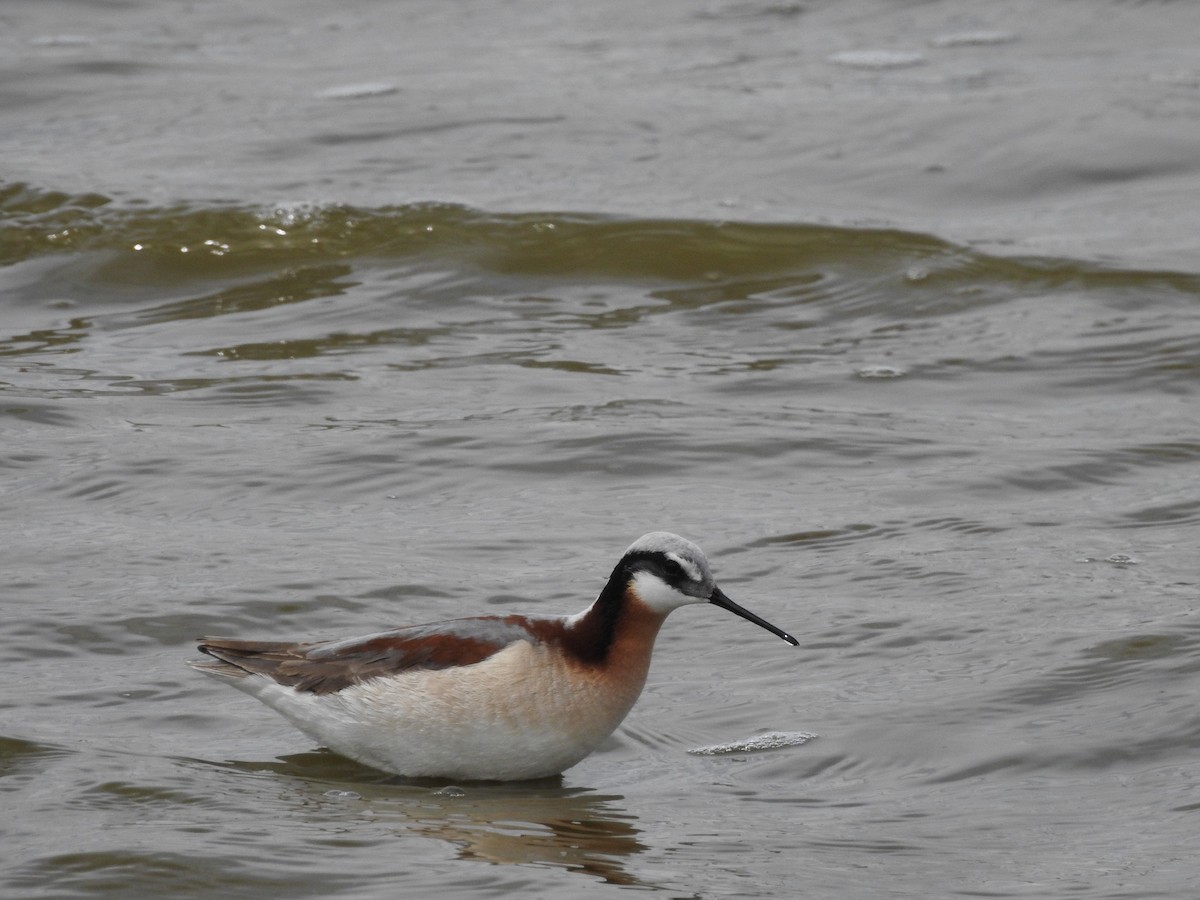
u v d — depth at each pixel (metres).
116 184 22.28
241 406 16.09
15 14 31.19
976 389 16.88
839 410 16.22
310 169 23.09
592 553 12.76
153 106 25.98
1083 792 9.12
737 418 15.90
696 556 9.49
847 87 26.81
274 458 14.68
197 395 16.38
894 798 9.13
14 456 14.56
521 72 27.92
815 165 23.50
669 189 22.56
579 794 9.30
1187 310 18.81
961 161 23.58
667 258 20.52
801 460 14.89
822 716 10.20
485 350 17.92
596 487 14.28
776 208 21.89
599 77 27.61
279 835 8.48
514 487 14.24
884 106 25.62
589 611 9.51
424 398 16.39
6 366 17.12
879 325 18.86
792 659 11.06
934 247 20.59
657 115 25.44
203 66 28.33
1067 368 17.38
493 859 8.29
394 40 30.23
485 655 9.30
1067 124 24.56
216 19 31.55
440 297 19.56
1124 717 9.98
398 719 9.28
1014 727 9.95
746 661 11.09
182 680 10.58
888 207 22.16
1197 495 13.84
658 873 8.15
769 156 23.83
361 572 12.23
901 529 13.26
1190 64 27.31
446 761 9.36
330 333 18.42
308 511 13.62
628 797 9.23
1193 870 8.10
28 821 8.50
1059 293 19.42
